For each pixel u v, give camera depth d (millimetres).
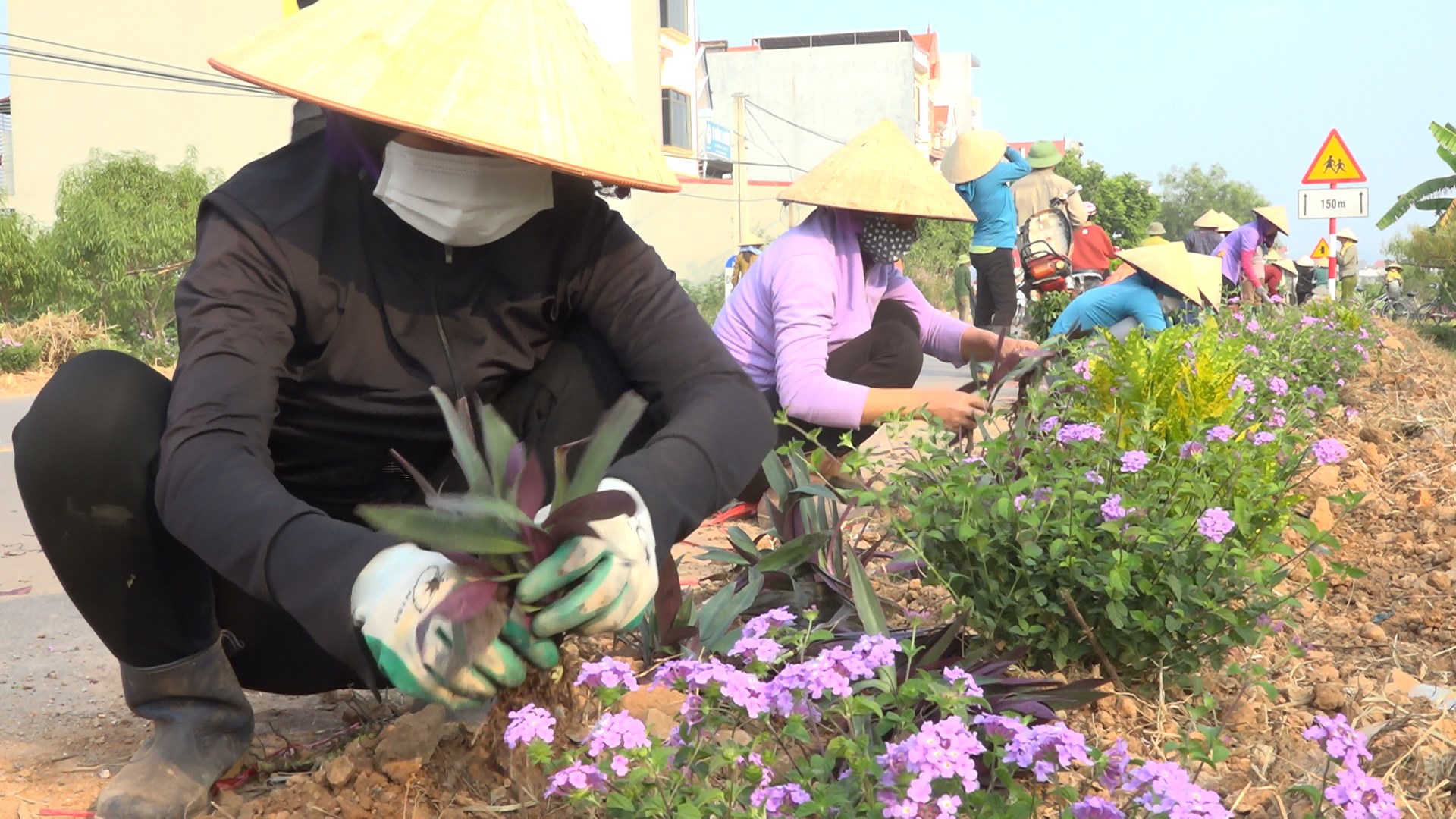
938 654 2494
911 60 58094
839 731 2166
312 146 2129
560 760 1767
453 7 1958
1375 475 5902
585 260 2215
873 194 4160
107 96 26328
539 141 1873
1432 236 24938
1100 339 4922
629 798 1729
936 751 1572
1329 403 7359
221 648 2293
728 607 2670
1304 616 3664
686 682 1822
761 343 4281
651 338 2209
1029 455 3160
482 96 1884
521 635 1619
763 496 4066
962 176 9922
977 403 3658
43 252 19250
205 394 1864
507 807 2125
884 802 1631
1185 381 3750
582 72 2012
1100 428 3223
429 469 2342
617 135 2004
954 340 4785
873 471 3498
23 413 11836
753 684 1755
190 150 21891
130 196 19750
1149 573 2836
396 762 2176
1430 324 23422
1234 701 2777
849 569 2758
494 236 2035
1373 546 4527
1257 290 13180
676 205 35875
